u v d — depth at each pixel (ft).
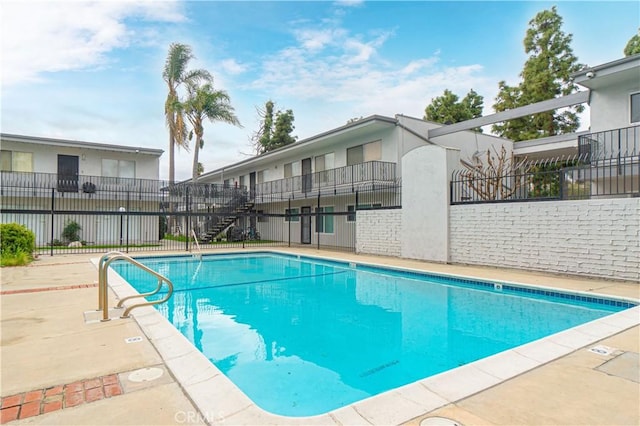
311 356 13.87
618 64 33.14
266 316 19.72
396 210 40.70
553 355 11.00
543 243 27.78
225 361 13.37
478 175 50.21
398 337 15.94
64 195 63.46
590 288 22.02
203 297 24.64
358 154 56.90
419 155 37.73
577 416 7.53
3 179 59.16
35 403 8.02
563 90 71.67
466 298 23.26
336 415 7.59
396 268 32.58
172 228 90.38
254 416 7.50
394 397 8.39
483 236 31.89
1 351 11.30
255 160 78.02
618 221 23.97
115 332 13.29
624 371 9.82
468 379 9.35
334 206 62.28
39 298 19.11
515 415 7.58
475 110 93.56
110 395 8.41
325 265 40.22
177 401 8.16
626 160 33.73
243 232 75.00
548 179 40.27
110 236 66.90
